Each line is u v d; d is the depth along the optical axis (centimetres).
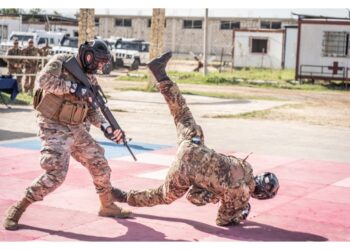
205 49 3991
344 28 3388
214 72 4456
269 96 2770
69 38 4028
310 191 818
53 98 574
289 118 1870
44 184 570
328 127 1677
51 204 684
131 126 1509
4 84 1747
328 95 2986
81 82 571
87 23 2417
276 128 1599
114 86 2995
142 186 812
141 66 4491
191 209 681
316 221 657
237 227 617
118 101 2211
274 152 1176
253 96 2736
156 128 1484
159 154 1080
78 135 595
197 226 614
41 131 579
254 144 1277
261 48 4831
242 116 1873
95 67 580
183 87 3164
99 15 6300
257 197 623
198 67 4497
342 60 3416
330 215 686
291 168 1001
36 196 574
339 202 757
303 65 3512
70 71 568
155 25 2589
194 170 586
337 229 626
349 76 3406
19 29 4925
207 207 691
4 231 575
